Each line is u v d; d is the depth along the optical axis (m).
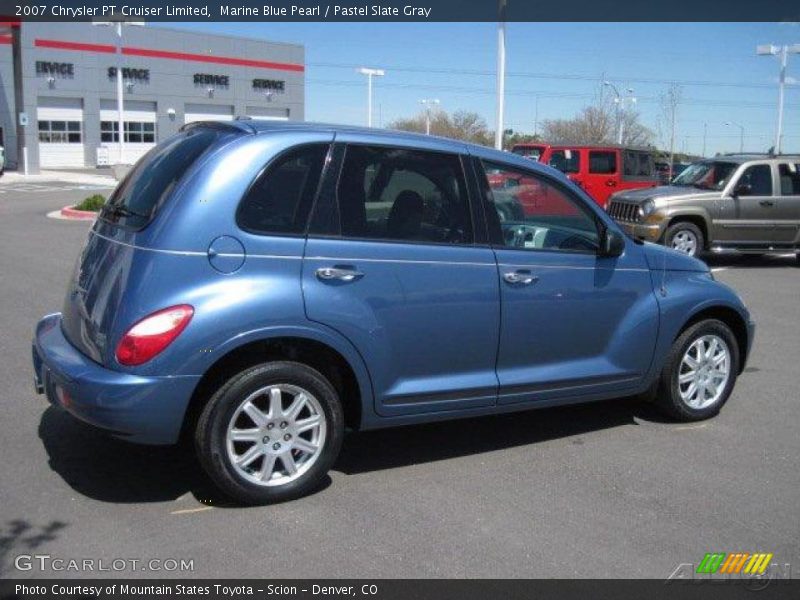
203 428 4.16
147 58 52.72
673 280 5.72
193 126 4.82
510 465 5.07
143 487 4.52
